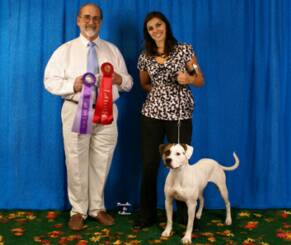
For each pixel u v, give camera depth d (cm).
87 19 283
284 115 348
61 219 317
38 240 274
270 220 318
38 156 337
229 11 333
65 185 343
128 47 335
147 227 301
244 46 338
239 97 340
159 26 277
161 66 278
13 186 339
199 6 332
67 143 293
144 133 291
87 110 282
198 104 340
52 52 328
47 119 333
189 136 286
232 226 305
